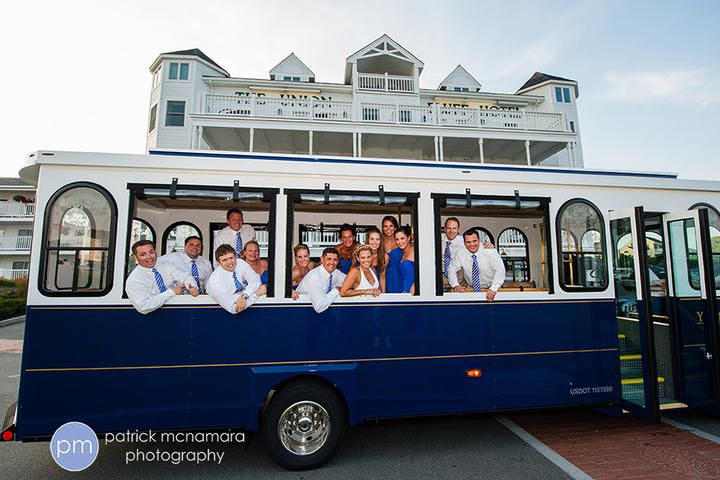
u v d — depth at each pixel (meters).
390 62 18.83
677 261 4.36
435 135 15.49
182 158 3.45
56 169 3.24
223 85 18.58
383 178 3.75
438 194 3.82
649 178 4.37
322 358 3.43
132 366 3.16
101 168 3.30
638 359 4.06
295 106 15.77
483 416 3.79
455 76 22.31
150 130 18.66
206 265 4.04
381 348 3.53
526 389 3.75
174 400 3.20
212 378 3.27
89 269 3.20
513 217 5.57
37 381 3.04
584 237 4.08
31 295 3.09
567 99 20.86
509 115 16.80
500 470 3.32
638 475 3.20
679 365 4.30
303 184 3.61
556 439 3.96
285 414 3.33
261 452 3.72
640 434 4.05
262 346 3.36
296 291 3.50
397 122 15.36
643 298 3.91
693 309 4.21
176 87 18.02
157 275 3.37
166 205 4.59
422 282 3.68
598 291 4.02
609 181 4.23
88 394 3.09
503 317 3.79
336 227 5.34
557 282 3.94
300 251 3.74
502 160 18.28
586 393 3.87
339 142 16.23
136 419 3.14
